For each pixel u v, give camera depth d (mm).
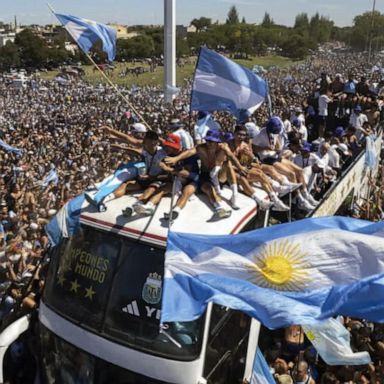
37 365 7562
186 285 6098
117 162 25469
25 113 56750
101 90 71875
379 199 17500
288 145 12711
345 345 7797
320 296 6238
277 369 8547
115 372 6395
